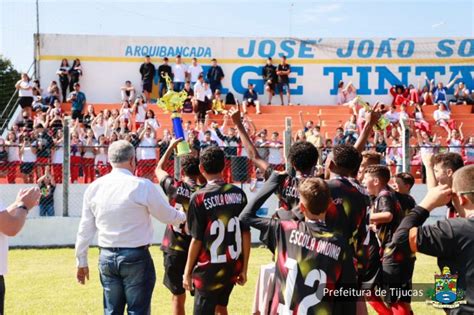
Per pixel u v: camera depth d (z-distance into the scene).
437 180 4.68
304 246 4.23
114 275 5.55
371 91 25.97
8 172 14.77
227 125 21.61
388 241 6.15
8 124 22.39
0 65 34.25
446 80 26.11
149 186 5.57
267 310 4.96
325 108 24.36
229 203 5.76
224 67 25.55
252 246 13.65
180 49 25.34
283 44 25.73
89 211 5.64
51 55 24.83
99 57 25.05
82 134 18.22
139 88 25.17
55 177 14.72
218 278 5.71
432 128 22.64
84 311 7.89
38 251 13.07
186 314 7.82
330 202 4.63
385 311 6.10
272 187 4.70
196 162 6.50
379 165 6.34
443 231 3.69
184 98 6.71
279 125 23.12
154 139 15.74
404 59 26.02
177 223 5.75
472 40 26.05
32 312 7.83
